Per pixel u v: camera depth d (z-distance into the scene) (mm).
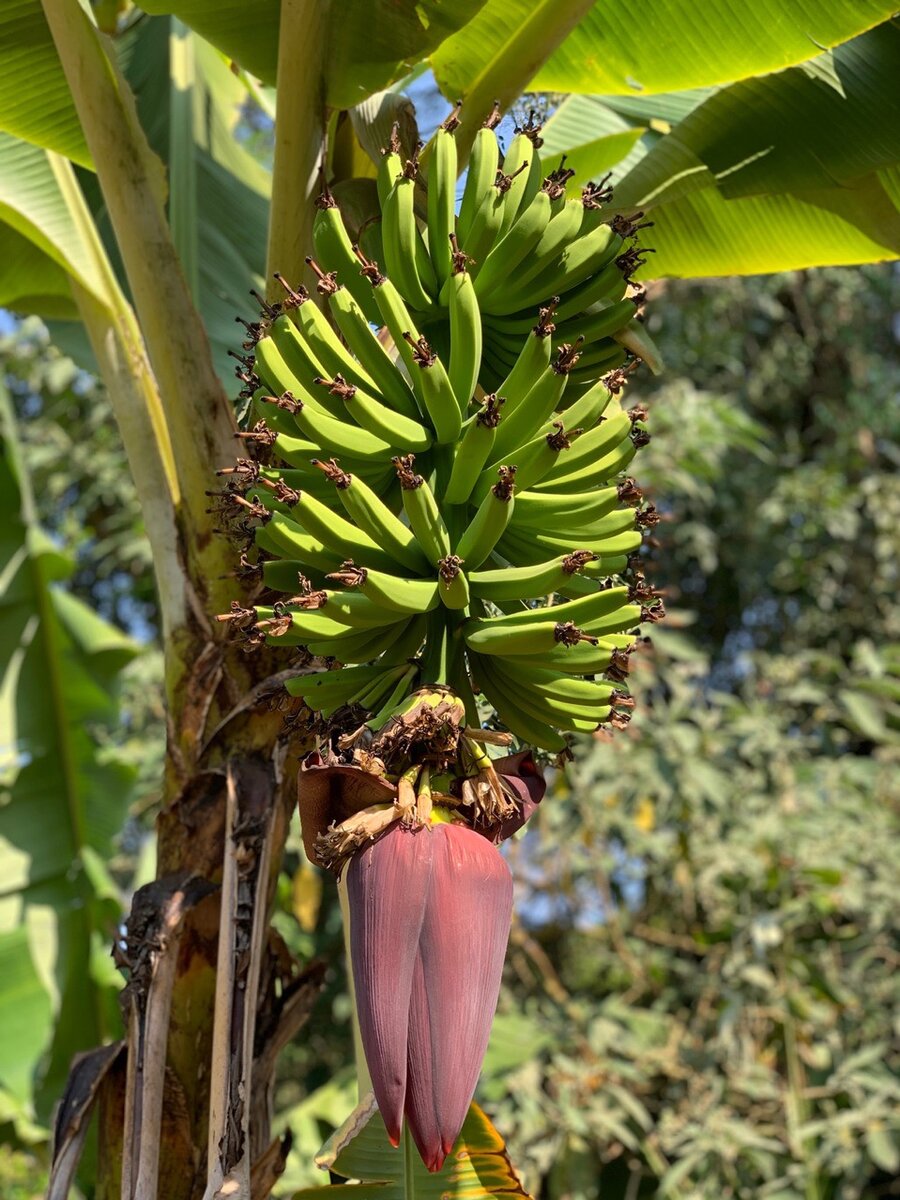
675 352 4512
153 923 1113
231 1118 1021
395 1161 1067
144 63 2047
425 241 1035
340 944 4668
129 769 2580
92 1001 2549
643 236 1716
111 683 2566
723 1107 2775
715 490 4609
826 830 2998
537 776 865
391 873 750
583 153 1705
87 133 1244
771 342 5020
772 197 1645
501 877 774
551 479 893
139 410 1319
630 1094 2936
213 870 1150
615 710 860
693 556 4879
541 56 1257
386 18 1109
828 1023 2973
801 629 4672
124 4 1954
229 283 1971
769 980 2830
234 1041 1044
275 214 1166
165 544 1243
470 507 889
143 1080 1072
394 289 906
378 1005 730
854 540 4695
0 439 2480
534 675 856
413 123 1122
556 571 805
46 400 4781
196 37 2143
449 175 953
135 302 1230
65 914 2510
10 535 2504
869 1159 2838
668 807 3018
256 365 933
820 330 5004
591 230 961
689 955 3742
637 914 3684
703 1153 2645
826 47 1333
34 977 2449
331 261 971
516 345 978
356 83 1145
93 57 1230
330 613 813
